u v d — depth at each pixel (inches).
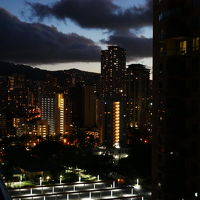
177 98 2078.0
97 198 4375.0
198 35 1924.2
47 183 5177.2
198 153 1979.6
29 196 4210.1
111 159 7101.4
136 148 6230.3
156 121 2306.8
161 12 2151.8
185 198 2038.6
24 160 6225.4
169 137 2133.4
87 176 5679.1
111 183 4982.8
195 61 1966.0
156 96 2305.6
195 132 1995.6
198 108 1966.0
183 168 2060.8
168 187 2138.3
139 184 5118.1
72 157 6481.3
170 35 2009.1
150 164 5467.5
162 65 2203.5
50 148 7455.7
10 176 5251.0
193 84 1989.4
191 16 1953.7
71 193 4333.2
